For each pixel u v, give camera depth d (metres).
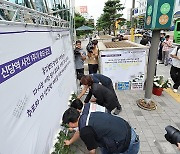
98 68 6.02
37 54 1.94
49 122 2.11
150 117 3.81
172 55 4.89
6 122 1.17
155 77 4.96
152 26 3.47
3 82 1.18
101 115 1.83
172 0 3.25
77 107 2.50
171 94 5.02
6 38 1.28
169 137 1.52
